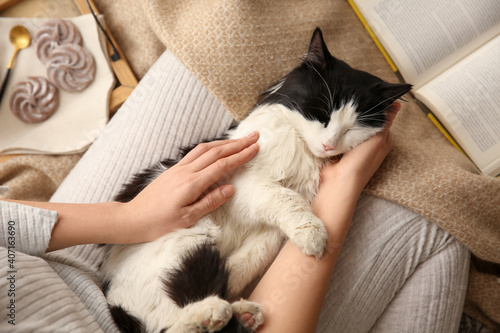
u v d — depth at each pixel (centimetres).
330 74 89
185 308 73
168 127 115
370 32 121
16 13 132
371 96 87
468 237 91
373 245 92
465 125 109
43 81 126
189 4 116
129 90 136
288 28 110
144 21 138
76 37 130
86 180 117
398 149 99
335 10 117
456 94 110
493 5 111
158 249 83
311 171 96
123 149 116
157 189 82
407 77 118
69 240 76
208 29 105
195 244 83
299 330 70
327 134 87
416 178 93
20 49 127
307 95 90
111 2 141
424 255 93
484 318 127
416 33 115
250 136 90
